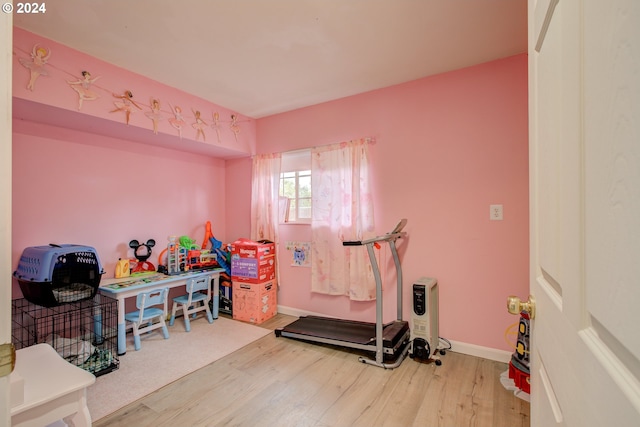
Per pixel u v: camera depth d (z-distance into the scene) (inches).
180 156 143.8
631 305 13.1
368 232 117.3
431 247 107.4
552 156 25.2
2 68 20.7
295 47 89.3
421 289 96.2
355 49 90.4
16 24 77.3
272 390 81.6
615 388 14.4
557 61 23.5
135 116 103.7
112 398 77.9
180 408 74.2
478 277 100.0
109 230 117.5
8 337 21.2
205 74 105.7
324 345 108.8
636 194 12.7
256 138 153.5
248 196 157.2
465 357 99.5
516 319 94.9
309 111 135.6
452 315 104.1
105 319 111.7
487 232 98.4
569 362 21.1
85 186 110.5
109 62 96.7
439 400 77.0
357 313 123.5
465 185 101.6
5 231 20.8
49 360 57.9
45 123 99.7
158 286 113.0
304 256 137.4
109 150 117.5
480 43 87.5
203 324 130.0
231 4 70.7
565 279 21.6
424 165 108.5
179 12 73.4
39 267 87.3
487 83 98.1
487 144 98.3
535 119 31.3
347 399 77.6
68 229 106.0
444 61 97.4
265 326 127.5
